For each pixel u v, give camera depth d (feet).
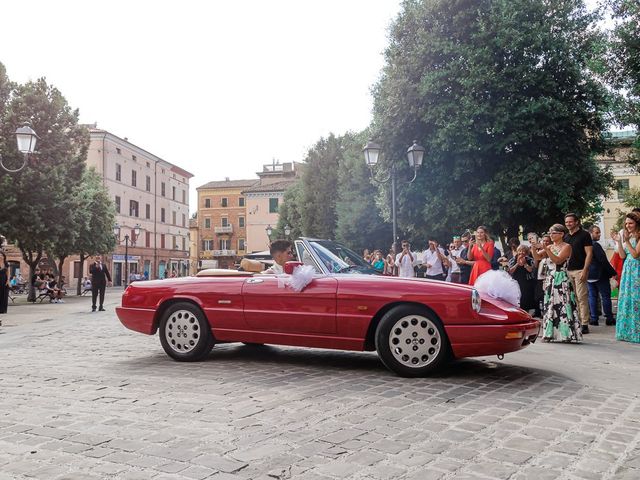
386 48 67.00
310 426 12.50
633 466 10.01
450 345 18.03
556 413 13.56
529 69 57.21
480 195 59.52
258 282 20.57
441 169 61.46
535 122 56.18
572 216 31.81
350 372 19.29
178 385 17.11
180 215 240.73
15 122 81.66
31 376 19.20
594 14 60.85
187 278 22.54
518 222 63.87
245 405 14.44
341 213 124.36
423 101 61.77
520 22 58.65
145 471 9.80
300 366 20.61
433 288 18.02
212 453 10.69
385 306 18.43
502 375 18.57
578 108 58.13
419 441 11.39
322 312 19.13
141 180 202.18
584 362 21.31
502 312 17.70
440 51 61.00
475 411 13.75
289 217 182.19
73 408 14.35
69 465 10.16
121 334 33.68
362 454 10.62
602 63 49.65
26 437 11.87
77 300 89.30
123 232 187.21
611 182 64.64
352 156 124.98
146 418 13.24
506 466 9.99
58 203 83.15
